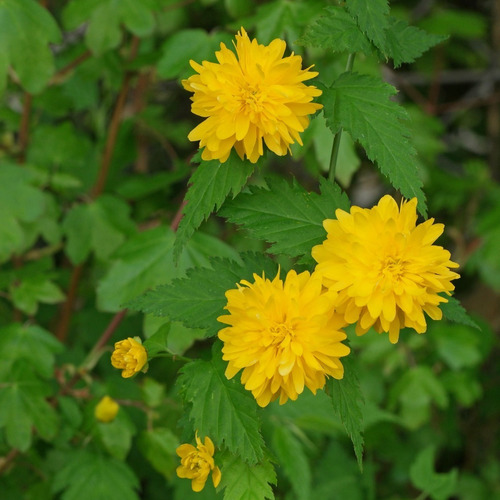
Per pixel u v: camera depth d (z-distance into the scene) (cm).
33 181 68
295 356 47
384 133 50
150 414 63
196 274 50
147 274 61
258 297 47
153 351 50
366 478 74
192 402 49
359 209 48
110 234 69
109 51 70
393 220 48
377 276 47
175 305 50
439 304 49
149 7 66
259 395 48
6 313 75
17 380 62
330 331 47
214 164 49
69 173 71
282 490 70
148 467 74
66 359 72
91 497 62
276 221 50
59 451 67
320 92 48
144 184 70
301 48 62
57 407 65
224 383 49
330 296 47
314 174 70
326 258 48
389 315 47
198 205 49
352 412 48
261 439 48
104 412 61
